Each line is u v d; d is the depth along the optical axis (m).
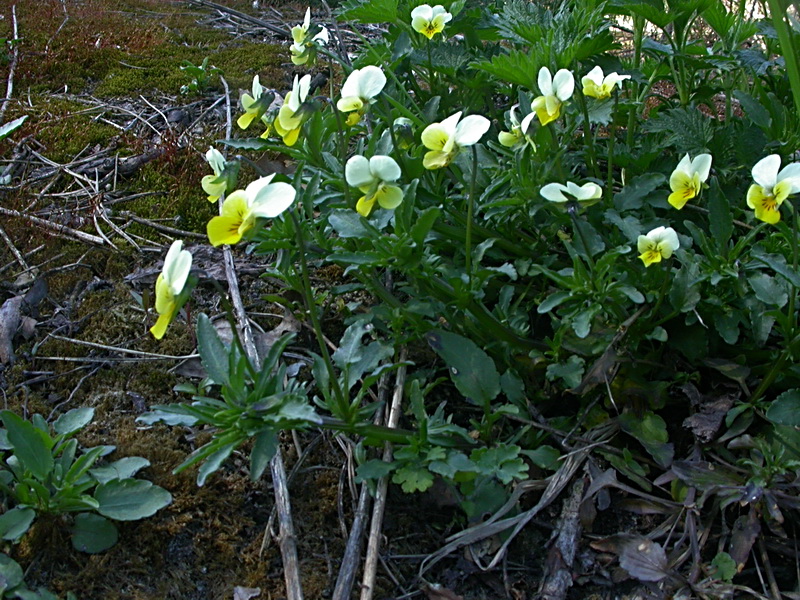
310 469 0.36
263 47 0.76
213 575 0.32
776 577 0.31
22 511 0.30
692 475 0.32
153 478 0.34
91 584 0.30
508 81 0.43
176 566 0.32
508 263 0.38
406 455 0.32
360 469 0.32
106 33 0.76
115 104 0.64
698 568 0.31
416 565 0.32
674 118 0.42
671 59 0.47
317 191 0.38
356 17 0.49
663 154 0.46
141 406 0.38
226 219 0.27
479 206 0.40
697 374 0.35
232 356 0.28
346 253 0.33
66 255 0.47
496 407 0.38
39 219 0.48
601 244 0.36
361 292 0.44
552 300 0.34
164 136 0.57
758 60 0.44
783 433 0.32
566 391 0.37
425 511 0.34
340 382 0.32
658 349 0.36
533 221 0.39
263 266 0.47
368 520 0.33
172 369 0.40
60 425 0.35
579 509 0.33
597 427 0.35
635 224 0.37
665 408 0.37
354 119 0.37
